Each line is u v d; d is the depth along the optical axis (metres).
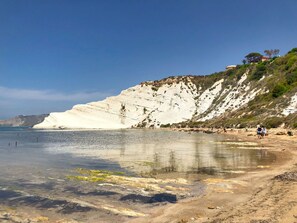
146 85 189.50
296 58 115.38
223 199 15.55
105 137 80.25
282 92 94.62
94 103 178.25
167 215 13.28
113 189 18.20
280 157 32.16
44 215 13.69
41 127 174.12
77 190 18.12
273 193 16.02
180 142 57.72
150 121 163.75
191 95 175.00
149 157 34.69
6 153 41.31
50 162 31.34
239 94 136.75
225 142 54.59
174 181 20.31
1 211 14.27
